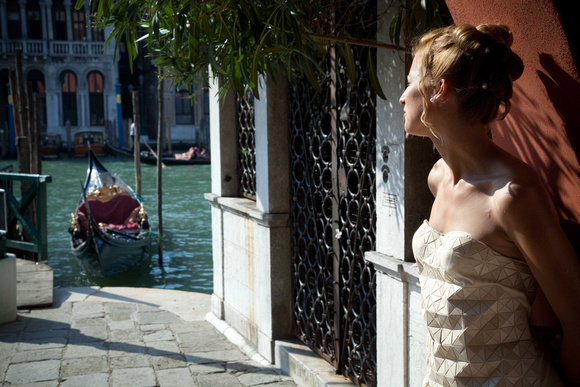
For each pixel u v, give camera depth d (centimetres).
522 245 109
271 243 410
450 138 116
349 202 331
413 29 228
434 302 123
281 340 417
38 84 4378
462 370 120
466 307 117
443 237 120
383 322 287
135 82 4744
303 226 402
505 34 115
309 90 375
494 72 109
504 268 114
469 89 109
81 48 4391
